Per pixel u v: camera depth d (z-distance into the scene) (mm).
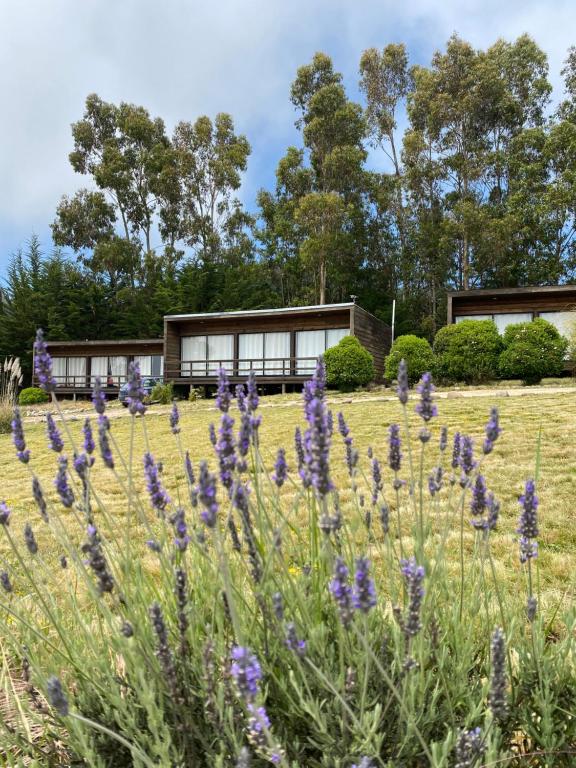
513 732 1544
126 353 26812
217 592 1642
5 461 9398
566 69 30922
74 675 1646
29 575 1615
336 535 1707
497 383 16859
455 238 30062
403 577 1733
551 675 1562
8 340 32375
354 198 33750
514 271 31375
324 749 1234
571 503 4672
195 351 24000
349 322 21078
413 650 1492
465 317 20828
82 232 40312
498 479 5527
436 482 2186
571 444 6793
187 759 1345
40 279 34531
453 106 30875
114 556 1924
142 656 1349
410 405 12367
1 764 1560
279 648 1471
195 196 40812
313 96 33531
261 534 1687
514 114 31703
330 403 14227
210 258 37781
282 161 35188
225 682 1247
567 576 3145
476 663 1733
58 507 5836
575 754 1395
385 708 1361
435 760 1113
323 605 1678
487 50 33594
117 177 39469
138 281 40281
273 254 39094
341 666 1285
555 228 29844
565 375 17547
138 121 40062
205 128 39906
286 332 22516
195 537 1692
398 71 35656
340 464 6445
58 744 1720
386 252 35281
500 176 32406
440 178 32375
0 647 2082
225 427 1372
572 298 19344
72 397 27547
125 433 11789
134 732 1385
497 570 3141
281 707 1466
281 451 1696
